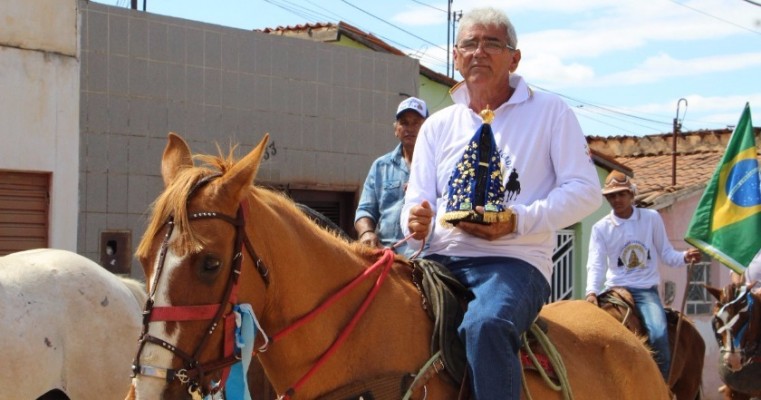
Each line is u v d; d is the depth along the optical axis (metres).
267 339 3.18
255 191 3.30
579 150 3.80
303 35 15.75
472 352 3.38
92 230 10.47
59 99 10.10
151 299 2.88
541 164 3.82
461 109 4.01
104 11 10.61
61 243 10.10
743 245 7.01
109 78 10.64
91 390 5.38
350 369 3.35
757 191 7.03
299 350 3.30
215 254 2.94
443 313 3.46
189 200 2.99
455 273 3.74
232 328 2.99
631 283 7.77
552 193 3.70
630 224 7.86
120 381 5.47
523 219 3.61
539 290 3.70
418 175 4.03
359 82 13.04
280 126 12.15
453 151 3.94
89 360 5.39
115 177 10.66
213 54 11.51
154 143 10.98
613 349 4.20
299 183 12.32
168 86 11.10
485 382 3.35
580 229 14.70
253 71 11.88
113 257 10.61
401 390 3.33
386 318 3.44
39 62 9.95
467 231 3.66
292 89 12.28
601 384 4.04
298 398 3.32
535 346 3.80
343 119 12.84
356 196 12.99
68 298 5.37
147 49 10.93
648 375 4.33
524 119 3.84
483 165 3.65
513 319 3.46
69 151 10.18
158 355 2.84
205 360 2.93
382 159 5.98
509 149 3.81
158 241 2.94
